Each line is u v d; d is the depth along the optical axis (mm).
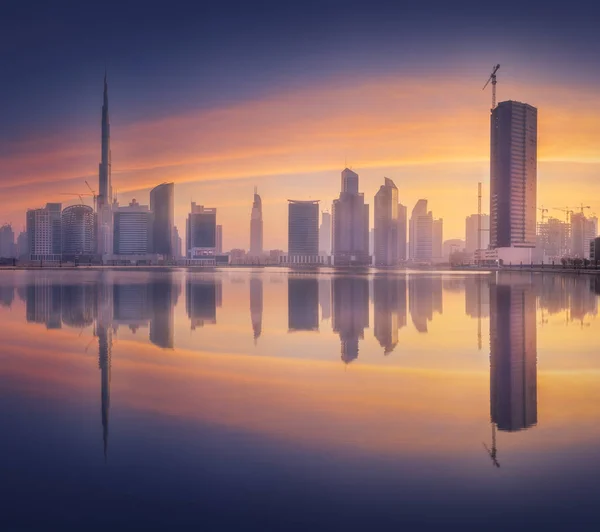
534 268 195750
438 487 8711
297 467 9453
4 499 8367
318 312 35906
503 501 8258
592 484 8805
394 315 33938
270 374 16984
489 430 11305
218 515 7895
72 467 9500
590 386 15141
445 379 16094
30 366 18297
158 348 21984
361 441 10680
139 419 12180
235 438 10875
